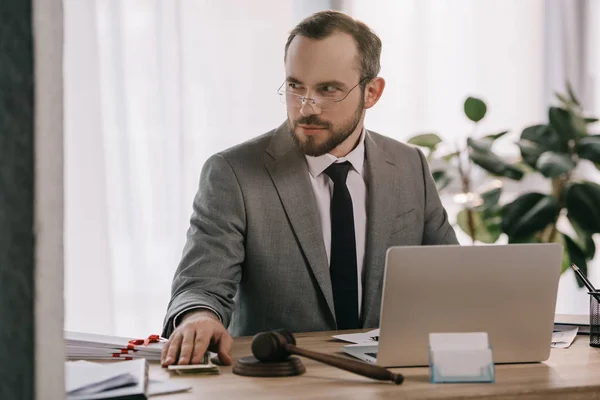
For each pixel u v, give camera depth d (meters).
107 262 2.88
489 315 1.35
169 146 2.97
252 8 3.05
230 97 3.04
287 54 1.85
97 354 1.41
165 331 1.59
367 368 1.22
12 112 0.49
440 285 1.30
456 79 3.36
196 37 3.01
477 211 3.06
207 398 1.14
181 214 2.98
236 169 1.91
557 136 3.04
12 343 0.50
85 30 2.82
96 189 2.85
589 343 1.58
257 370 1.29
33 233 0.50
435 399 1.15
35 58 0.49
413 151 2.11
